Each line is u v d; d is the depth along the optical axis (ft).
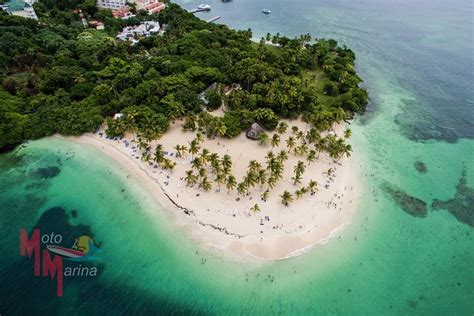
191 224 228.84
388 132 339.36
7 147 293.23
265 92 352.69
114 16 579.89
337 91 378.94
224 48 456.04
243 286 195.21
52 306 182.91
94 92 337.52
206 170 269.64
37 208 241.96
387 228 234.58
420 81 448.24
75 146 299.38
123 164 280.92
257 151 297.53
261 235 222.07
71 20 524.11
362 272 205.46
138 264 205.26
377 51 544.62
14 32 418.72
